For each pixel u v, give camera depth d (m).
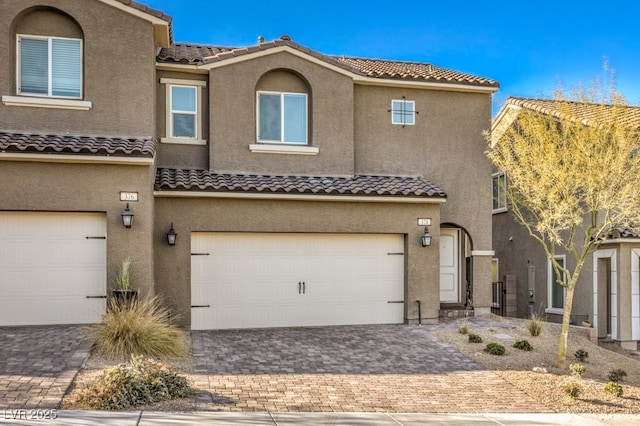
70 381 9.56
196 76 16.97
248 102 16.95
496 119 21.06
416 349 13.82
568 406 10.52
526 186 13.99
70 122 14.59
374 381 11.28
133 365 9.80
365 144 18.28
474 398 10.65
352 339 14.59
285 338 14.47
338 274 16.58
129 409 8.80
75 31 14.92
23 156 13.04
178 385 9.71
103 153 13.38
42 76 14.75
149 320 12.07
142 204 13.88
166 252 15.20
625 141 12.66
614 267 18.05
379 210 16.70
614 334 17.98
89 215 13.95
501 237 23.83
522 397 10.88
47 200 13.47
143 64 15.02
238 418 8.74
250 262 15.94
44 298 13.73
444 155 18.89
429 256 17.03
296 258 16.28
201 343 13.60
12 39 14.48
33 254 13.72
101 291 13.95
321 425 8.71
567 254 19.94
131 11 14.93
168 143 16.70
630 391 11.74
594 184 12.79
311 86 17.42
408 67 21.30
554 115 14.70
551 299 20.70
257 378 11.00
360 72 17.81
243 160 16.86
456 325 16.73
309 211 16.19
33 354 10.98
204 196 15.30
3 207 13.27
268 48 17.00
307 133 17.59
